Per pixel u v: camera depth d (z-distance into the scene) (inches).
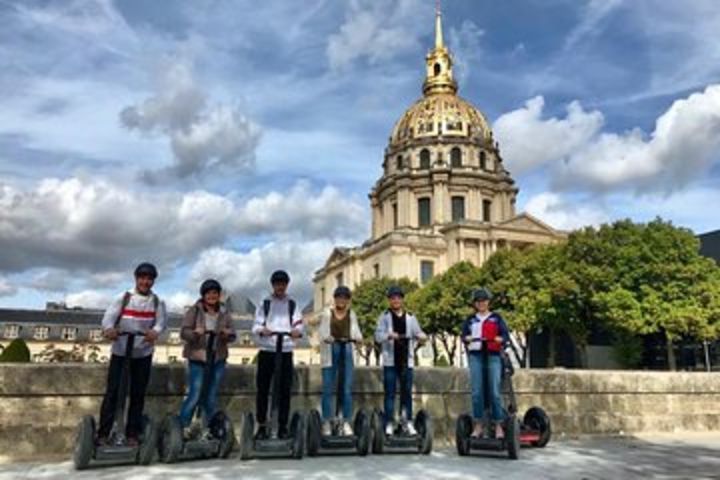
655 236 1561.3
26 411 286.0
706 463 276.8
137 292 267.6
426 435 296.2
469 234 3289.9
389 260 3284.9
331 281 3966.5
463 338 317.4
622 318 1494.8
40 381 290.7
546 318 1705.2
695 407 444.1
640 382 430.3
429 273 3314.5
